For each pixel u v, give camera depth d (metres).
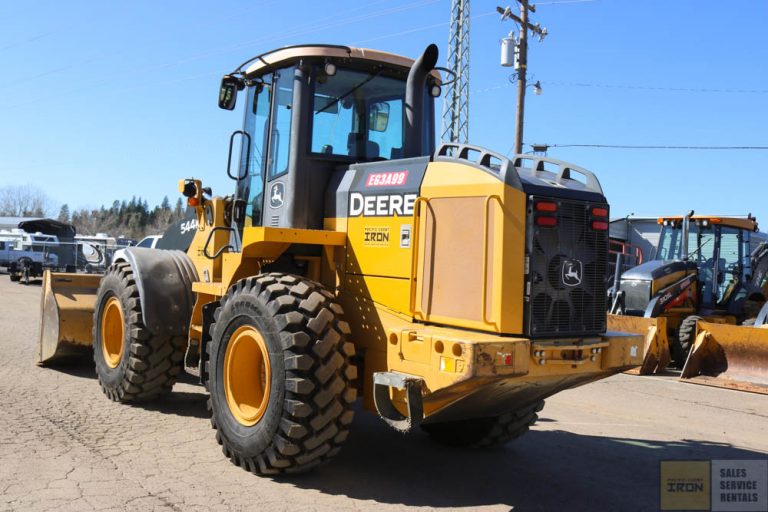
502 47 21.33
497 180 4.20
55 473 4.45
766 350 9.26
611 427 6.66
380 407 4.36
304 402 4.32
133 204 91.38
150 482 4.38
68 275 8.17
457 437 5.63
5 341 10.23
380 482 4.65
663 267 12.29
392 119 5.63
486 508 4.25
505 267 4.13
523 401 4.78
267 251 5.17
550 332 4.26
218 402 4.95
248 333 4.75
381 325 4.69
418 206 4.62
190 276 6.54
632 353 4.64
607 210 4.61
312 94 5.29
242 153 6.04
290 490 4.38
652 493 4.65
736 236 12.72
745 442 6.18
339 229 5.17
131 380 6.31
